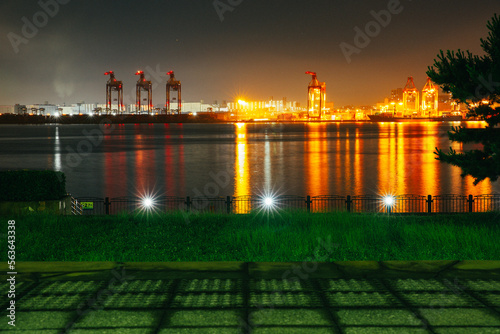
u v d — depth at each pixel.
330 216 14.80
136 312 5.48
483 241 10.57
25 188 17.11
